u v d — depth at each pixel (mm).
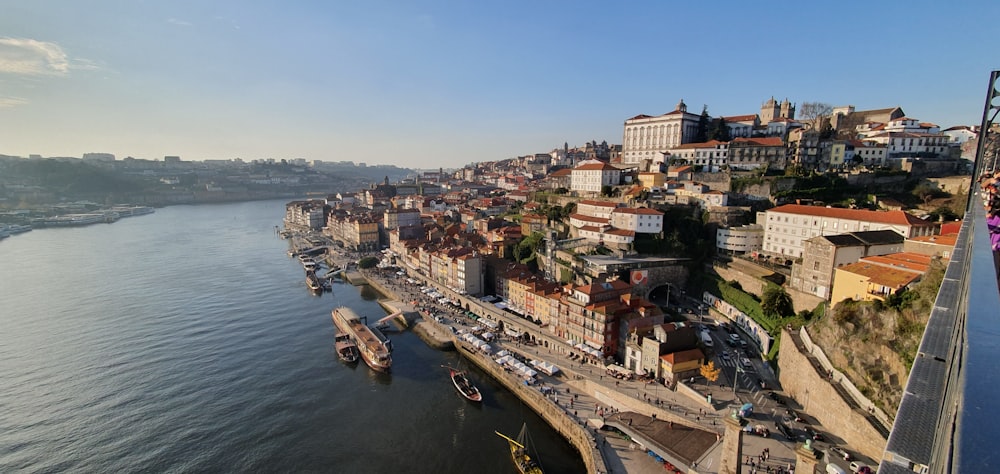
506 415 110938
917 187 171125
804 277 124188
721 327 139375
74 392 120125
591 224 195750
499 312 161250
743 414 92812
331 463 95438
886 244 120000
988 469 7398
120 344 148375
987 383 10211
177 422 108375
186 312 177250
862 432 79062
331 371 132125
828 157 198375
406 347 149375
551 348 135625
